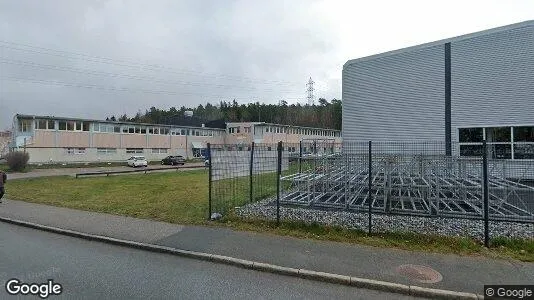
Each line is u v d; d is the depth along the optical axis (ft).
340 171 37.65
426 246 20.01
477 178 32.14
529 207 28.94
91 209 32.65
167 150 174.19
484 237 20.70
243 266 17.83
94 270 17.13
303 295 14.43
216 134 201.26
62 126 134.41
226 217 27.12
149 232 23.82
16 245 21.72
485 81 54.70
